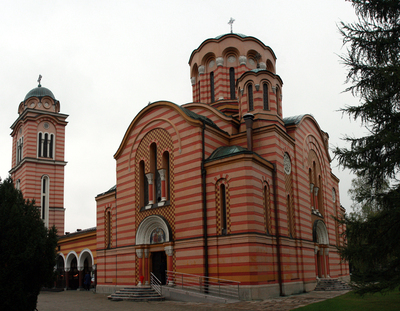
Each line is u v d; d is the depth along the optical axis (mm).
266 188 27641
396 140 15297
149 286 28453
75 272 47000
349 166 16875
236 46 38406
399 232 15586
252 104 31891
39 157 58750
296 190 31672
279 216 28000
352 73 17594
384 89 16594
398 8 17422
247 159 25641
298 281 29094
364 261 16234
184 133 29109
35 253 17625
